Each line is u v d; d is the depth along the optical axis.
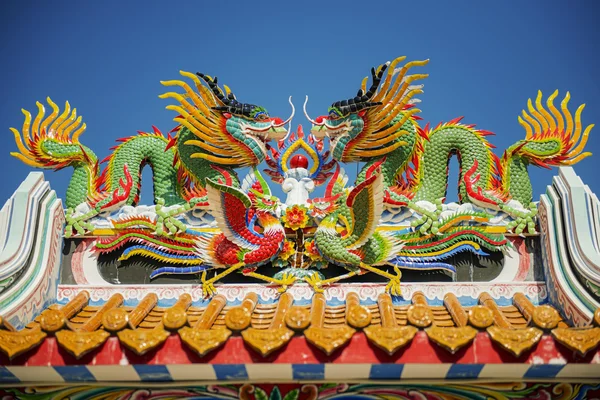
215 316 7.71
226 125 9.12
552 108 9.46
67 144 9.53
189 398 7.14
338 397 7.10
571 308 7.68
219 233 8.82
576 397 6.92
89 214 8.95
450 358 6.38
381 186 8.15
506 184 9.23
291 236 8.85
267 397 7.06
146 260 8.84
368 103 9.02
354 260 8.42
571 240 8.01
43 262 8.34
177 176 9.66
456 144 9.48
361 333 6.44
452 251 8.64
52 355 6.47
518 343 6.30
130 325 6.48
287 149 9.59
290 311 6.50
